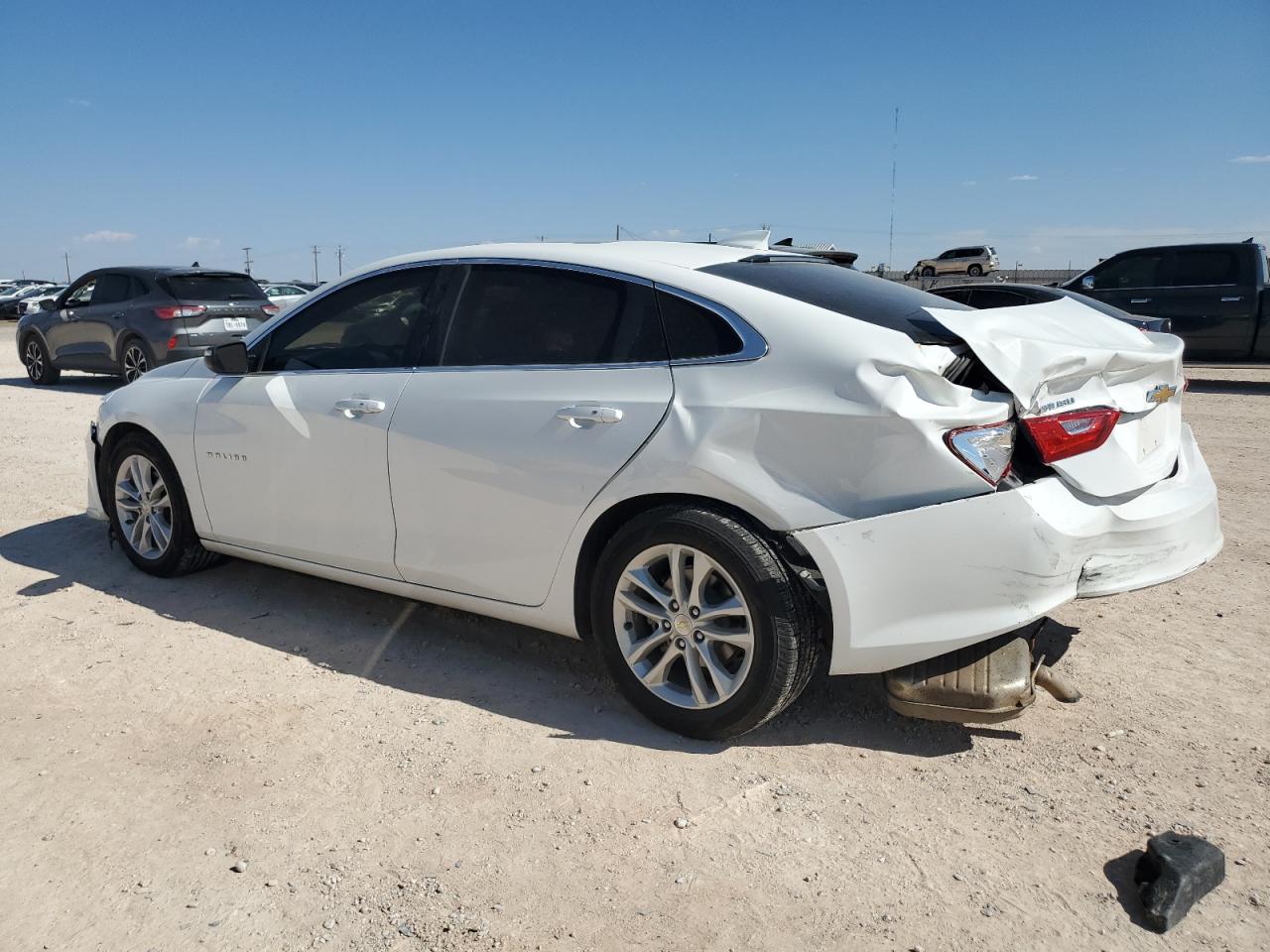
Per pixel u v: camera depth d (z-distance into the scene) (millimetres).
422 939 2279
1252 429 9164
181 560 4676
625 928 2311
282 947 2260
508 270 3645
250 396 4172
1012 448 2850
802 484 2900
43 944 2275
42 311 13742
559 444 3281
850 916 2344
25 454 8094
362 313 3998
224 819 2756
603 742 3193
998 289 8695
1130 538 2992
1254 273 12344
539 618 3484
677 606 3121
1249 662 3746
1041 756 3082
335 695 3539
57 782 2943
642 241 3725
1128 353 3100
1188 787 2881
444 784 2932
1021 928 2297
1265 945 2236
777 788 2898
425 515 3641
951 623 2836
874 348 2863
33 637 4074
